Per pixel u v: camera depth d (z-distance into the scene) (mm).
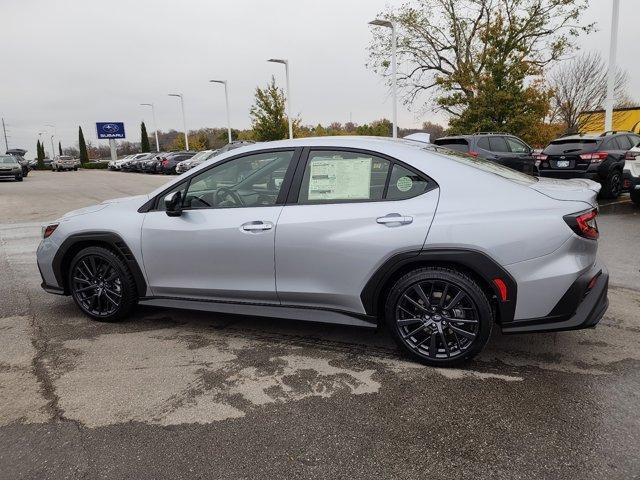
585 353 3490
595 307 3119
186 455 2445
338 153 3453
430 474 2285
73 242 4199
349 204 3354
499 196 3104
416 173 3254
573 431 2574
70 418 2779
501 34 24031
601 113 26359
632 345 3607
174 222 3846
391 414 2773
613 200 11445
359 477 2275
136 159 45094
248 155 3721
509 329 3115
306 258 3424
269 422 2719
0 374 3320
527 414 2740
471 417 2725
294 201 3508
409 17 28578
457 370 3262
